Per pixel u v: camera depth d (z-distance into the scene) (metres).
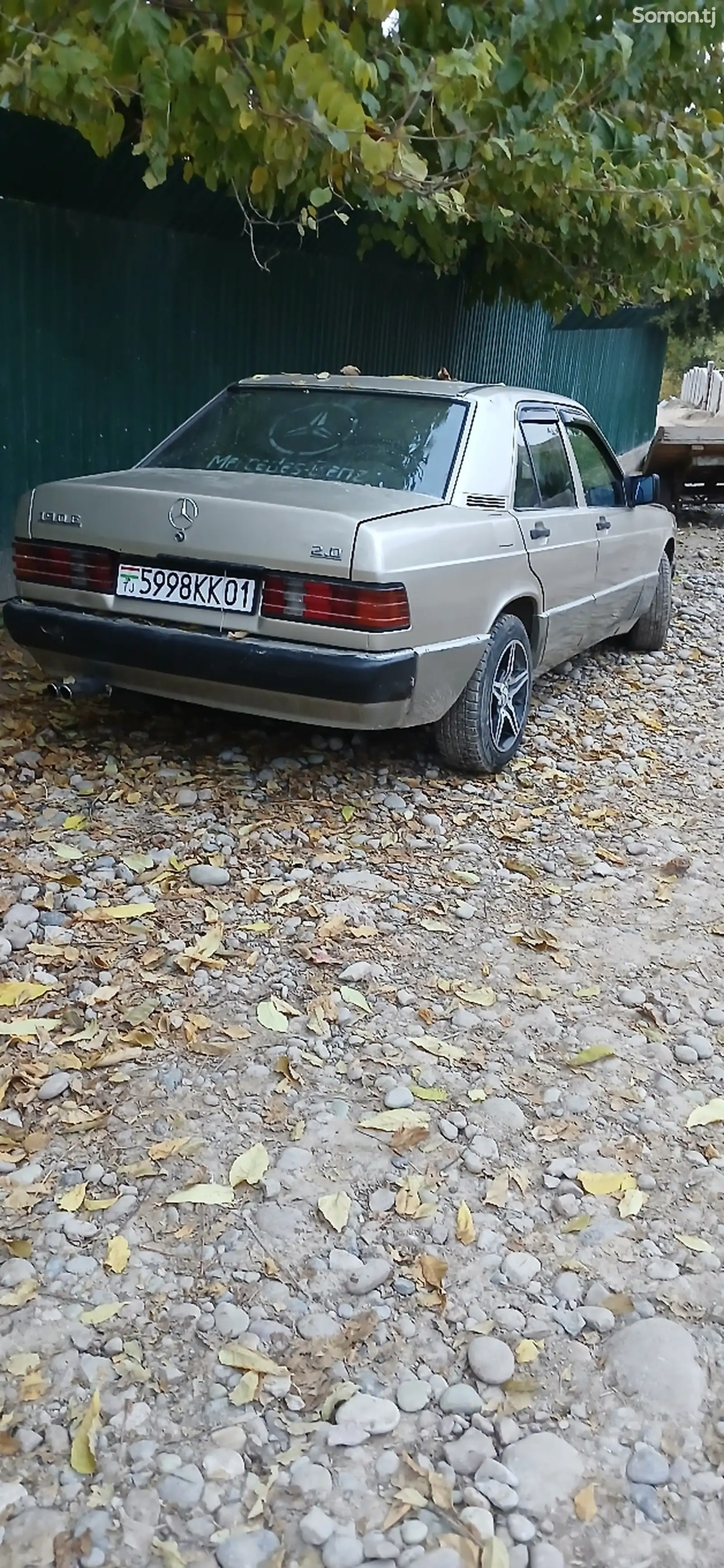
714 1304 2.78
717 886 4.95
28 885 4.28
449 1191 3.05
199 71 4.40
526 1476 2.30
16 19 4.15
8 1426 2.31
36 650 5.23
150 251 8.41
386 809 5.28
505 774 5.95
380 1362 2.54
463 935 4.32
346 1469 2.29
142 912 4.16
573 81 7.12
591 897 4.74
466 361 13.84
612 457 7.50
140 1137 3.12
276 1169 3.05
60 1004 3.62
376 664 4.60
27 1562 2.07
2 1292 2.62
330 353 10.77
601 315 11.92
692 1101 3.52
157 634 4.86
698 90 8.52
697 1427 2.46
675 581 12.15
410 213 8.83
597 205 8.88
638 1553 2.19
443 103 5.79
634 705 7.56
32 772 5.23
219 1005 3.70
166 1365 2.48
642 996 4.02
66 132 7.11
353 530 4.57
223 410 5.98
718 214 8.95
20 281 7.48
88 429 8.25
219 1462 2.26
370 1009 3.76
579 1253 2.90
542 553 5.95
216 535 4.74
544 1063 3.62
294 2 3.95
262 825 4.94
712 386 31.59
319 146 5.55
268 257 9.53
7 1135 3.09
